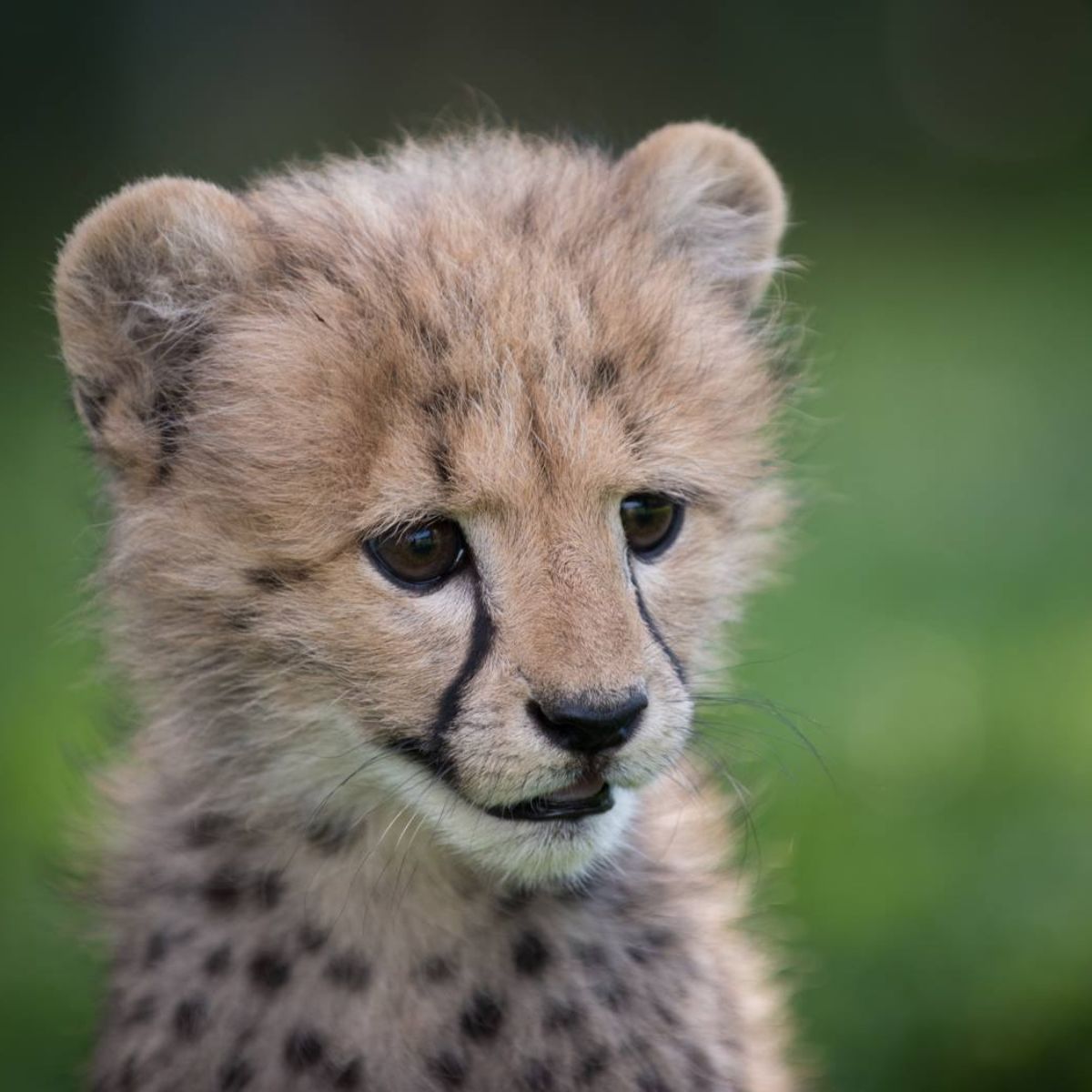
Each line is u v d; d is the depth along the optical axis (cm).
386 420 819
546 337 832
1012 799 1418
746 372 953
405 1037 880
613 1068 890
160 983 895
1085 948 1250
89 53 3369
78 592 995
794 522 1131
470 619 824
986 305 2897
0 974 1310
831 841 1390
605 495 832
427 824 870
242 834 912
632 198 969
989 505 2112
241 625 866
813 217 3456
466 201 930
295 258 895
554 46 3734
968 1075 1223
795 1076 1078
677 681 852
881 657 1673
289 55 3550
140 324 894
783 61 3788
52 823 1402
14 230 2978
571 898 926
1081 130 3816
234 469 849
